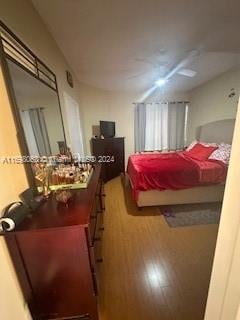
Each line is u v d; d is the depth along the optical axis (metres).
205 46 2.32
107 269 1.77
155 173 2.78
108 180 4.35
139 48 2.37
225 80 3.41
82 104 4.38
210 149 3.29
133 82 4.07
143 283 1.61
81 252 1.07
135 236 2.26
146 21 1.78
